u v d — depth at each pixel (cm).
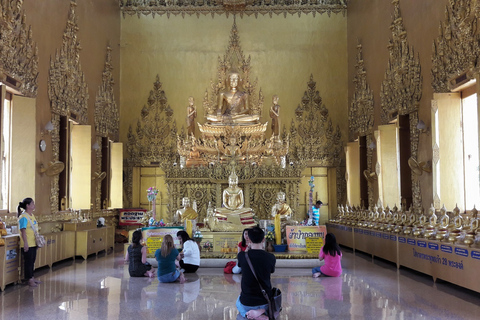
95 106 1519
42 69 1112
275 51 1831
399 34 1241
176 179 1571
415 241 930
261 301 561
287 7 1845
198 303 684
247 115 1739
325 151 1792
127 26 1838
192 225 1114
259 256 567
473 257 720
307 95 1814
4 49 920
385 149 1312
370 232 1206
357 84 1656
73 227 1197
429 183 1084
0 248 773
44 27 1120
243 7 1844
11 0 941
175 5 1844
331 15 1839
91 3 1484
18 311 642
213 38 1833
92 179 1477
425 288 797
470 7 888
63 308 659
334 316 609
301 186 1783
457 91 1004
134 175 1786
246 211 1215
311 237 1086
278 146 1673
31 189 1020
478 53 866
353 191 1598
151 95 1814
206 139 1708
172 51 1830
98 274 958
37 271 998
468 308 652
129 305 674
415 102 1154
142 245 937
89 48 1466
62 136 1228
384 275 934
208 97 1808
